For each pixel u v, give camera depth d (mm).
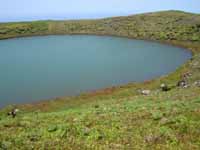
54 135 21125
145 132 20531
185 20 188250
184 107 26562
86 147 18047
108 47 133125
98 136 20266
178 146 17500
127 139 19406
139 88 58438
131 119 24578
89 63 93562
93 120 25109
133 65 90000
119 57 105438
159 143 18328
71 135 21094
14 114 43781
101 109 31781
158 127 21406
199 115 22953
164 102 31766
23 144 18891
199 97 32250
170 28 175500
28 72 80000
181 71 73188
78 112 31531
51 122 26234
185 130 20141
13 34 183000
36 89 62562
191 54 113562
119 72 79812
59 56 107500
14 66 88875
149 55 110250
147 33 176250
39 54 112375
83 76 74938
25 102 53375
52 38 172625
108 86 64688
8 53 115438
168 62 94812
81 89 62406
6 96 57438
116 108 31359
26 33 189125
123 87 61656
